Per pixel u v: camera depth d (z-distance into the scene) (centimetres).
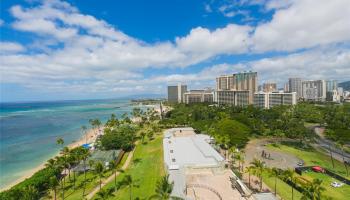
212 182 7469
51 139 17338
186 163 8512
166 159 9044
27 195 6256
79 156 8775
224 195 6538
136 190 7344
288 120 16675
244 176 8425
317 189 5609
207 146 11069
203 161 8750
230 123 13238
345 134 12775
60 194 7394
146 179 8256
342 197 6606
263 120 19950
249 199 6253
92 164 8819
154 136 16338
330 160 10525
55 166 8875
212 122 18025
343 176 8475
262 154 11175
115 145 12369
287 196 6756
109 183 8088
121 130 15800
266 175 8494
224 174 8169
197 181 7531
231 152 10119
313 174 8538
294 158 10681
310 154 11406
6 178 9500
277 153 11550
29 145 15338
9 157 12556
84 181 8388
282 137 15175
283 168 9212
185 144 11456
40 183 7462
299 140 14588
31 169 10638
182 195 6297
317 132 17275
